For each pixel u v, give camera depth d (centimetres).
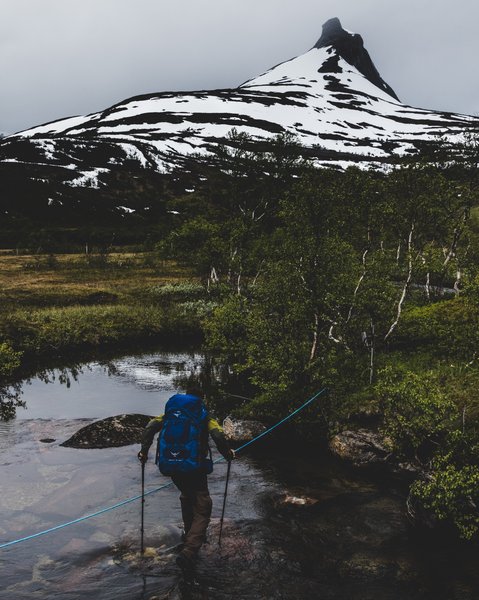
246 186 3662
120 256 7394
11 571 635
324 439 1161
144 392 1695
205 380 1880
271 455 1105
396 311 1734
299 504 852
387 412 956
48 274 5509
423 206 1797
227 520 784
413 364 1385
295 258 1398
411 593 597
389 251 1716
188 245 3888
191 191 13175
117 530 748
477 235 2452
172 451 621
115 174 13950
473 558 682
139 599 572
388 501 873
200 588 595
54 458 1049
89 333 2530
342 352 1448
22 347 2189
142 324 2756
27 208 11294
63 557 670
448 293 2911
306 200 1427
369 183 1689
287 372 1255
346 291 1416
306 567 652
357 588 607
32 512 807
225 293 2441
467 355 1236
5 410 1455
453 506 707
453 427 881
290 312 1374
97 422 1196
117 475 965
